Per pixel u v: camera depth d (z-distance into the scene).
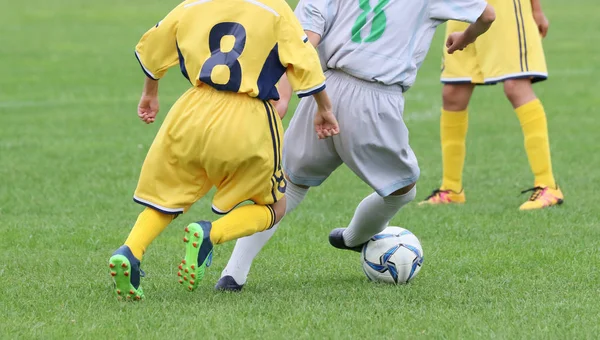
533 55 23.62
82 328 12.95
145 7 91.19
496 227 20.81
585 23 76.50
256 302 14.38
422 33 15.22
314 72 13.78
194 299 14.60
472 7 15.22
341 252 18.66
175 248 19.11
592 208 22.69
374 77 14.78
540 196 23.20
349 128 14.91
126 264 13.65
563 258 17.66
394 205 15.91
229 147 13.70
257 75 13.88
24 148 31.84
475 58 23.77
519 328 12.86
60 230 20.62
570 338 12.41
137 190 14.30
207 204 24.09
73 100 43.84
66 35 70.81
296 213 22.58
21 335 12.65
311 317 13.42
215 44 13.99
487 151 31.41
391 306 14.12
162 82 49.75
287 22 13.96
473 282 15.94
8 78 51.06
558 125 36.38
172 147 14.05
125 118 38.72
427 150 32.09
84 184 26.17
